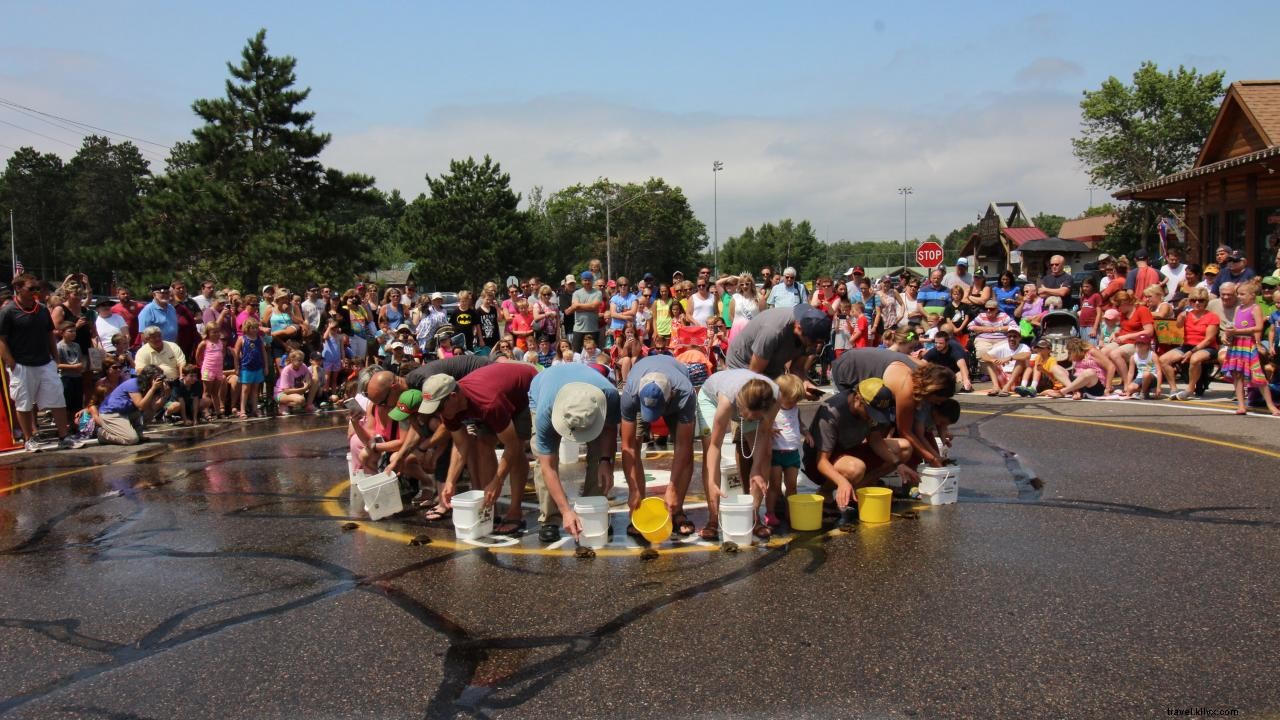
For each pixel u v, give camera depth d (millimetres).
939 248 19047
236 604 4863
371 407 7434
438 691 3756
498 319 15180
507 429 5965
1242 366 10039
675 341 14242
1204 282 12648
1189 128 48062
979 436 9266
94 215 92812
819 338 6980
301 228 37281
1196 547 5363
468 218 62969
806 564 5266
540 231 81500
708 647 4113
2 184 91875
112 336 11805
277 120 39219
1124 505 6359
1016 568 5082
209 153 38250
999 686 3648
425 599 4852
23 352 10016
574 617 4531
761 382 5461
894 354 6781
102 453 9820
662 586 4957
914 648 4039
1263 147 17156
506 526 6207
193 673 4008
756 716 3459
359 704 3660
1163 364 11977
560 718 3490
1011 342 12727
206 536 6262
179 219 37062
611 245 84000
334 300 15547
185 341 13258
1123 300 12102
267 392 13242
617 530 6145
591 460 6441
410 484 7430
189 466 8898
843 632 4242
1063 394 12125
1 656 4270
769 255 93812
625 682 3785
